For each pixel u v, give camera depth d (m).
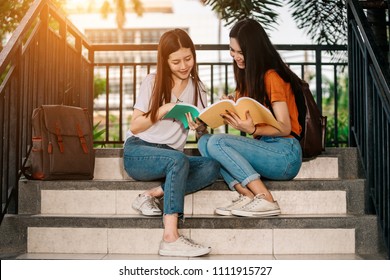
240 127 3.04
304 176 3.80
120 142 5.50
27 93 3.73
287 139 3.23
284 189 3.33
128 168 3.28
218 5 6.19
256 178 3.15
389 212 2.97
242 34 3.18
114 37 29.86
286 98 3.19
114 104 16.06
